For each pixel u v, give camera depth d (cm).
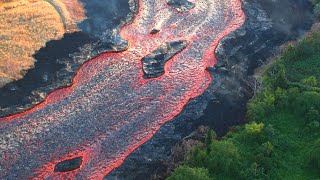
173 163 5622
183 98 6731
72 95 6650
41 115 6334
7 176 5575
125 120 6341
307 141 5606
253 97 6475
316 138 5612
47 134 6094
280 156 5416
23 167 5694
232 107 6469
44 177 5603
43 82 6744
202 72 7200
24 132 6103
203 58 7475
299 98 5972
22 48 7119
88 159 5831
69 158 5831
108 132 6169
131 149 5969
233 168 5225
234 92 6731
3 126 6150
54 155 5856
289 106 6050
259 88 6544
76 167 5725
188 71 7212
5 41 7150
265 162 5291
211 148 5425
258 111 5984
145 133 6178
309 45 7150
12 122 6212
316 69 6812
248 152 5488
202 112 6419
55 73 6888
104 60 7250
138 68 7188
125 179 5575
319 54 7062
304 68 6850
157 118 6397
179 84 6969
